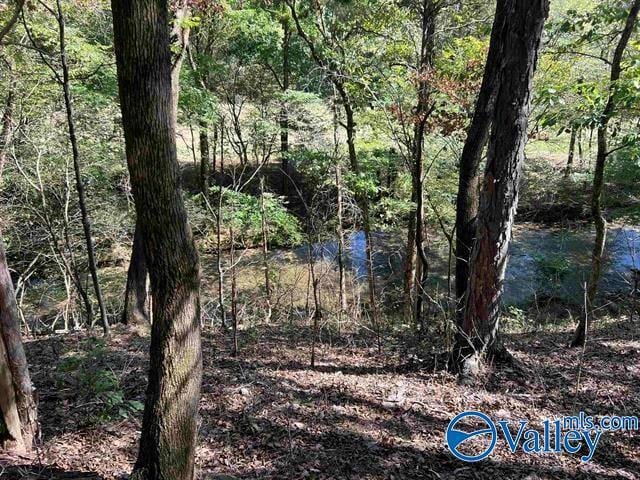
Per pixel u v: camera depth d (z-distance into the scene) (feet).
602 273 42.27
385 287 40.27
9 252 36.88
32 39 23.85
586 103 19.25
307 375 18.08
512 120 15.37
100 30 32.89
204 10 27.53
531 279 43.37
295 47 47.60
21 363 12.02
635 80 17.49
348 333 24.98
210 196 42.19
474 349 17.49
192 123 30.55
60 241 34.58
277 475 11.85
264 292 37.04
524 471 12.31
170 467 9.34
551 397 16.07
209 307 35.42
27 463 11.35
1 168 30.35
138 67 8.04
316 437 13.67
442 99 26.68
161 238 8.76
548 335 24.48
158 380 9.27
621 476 12.25
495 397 16.05
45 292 40.98
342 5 37.06
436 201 35.70
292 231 35.27
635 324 26.68
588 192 50.01
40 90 29.99
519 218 55.98
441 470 12.30
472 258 17.15
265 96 35.01
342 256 34.45
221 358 19.99
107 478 11.12
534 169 48.44
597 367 18.49
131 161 8.46
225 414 14.83
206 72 34.63
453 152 31.65
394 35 34.50
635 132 21.52
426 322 25.29
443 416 14.93
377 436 13.80
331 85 35.73
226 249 47.50
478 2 32.60
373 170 35.78
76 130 31.73
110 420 13.99
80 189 23.04
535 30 14.58
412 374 18.02
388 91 30.78
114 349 21.06
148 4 7.94
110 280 43.11
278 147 36.14
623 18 21.98
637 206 34.91
